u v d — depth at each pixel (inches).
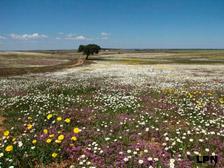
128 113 559.5
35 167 318.7
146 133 424.2
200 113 530.9
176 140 377.4
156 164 311.0
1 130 465.4
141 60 3715.6
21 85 1059.9
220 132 411.8
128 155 337.4
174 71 1827.0
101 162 326.0
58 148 354.9
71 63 3046.3
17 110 598.5
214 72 1736.0
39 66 2508.6
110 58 4468.5
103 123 474.3
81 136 410.0
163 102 668.1
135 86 1004.6
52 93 847.7
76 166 319.6
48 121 485.1
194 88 943.7
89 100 677.3
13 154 339.6
